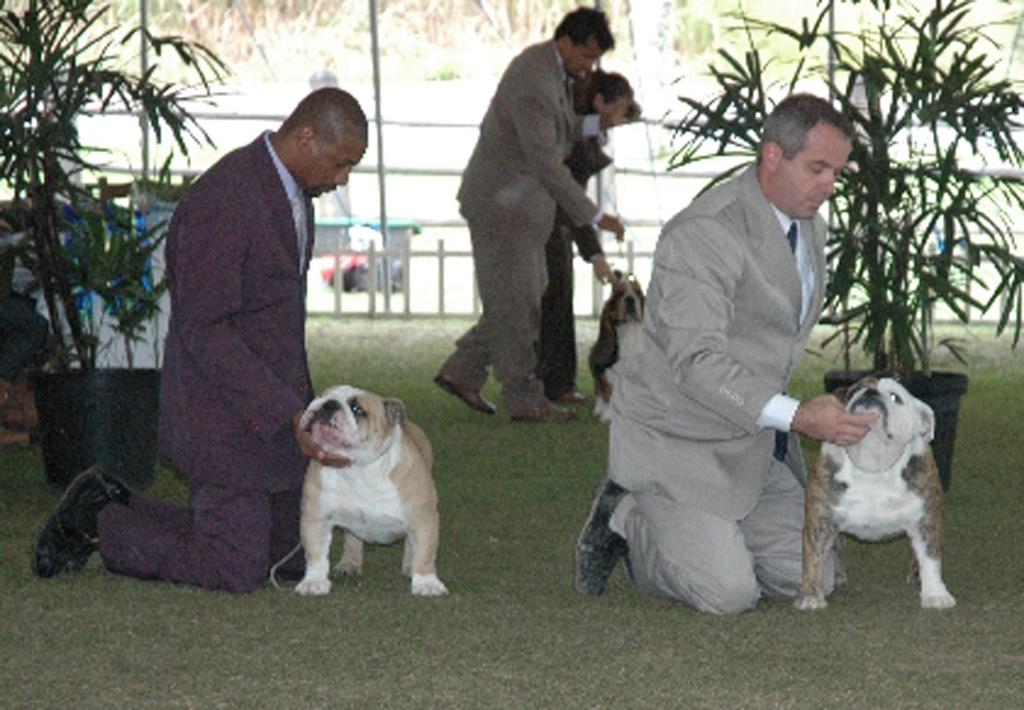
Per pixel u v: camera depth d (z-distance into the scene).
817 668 5.12
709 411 5.78
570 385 11.86
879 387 5.65
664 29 21.70
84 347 8.80
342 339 15.59
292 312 6.07
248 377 5.83
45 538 6.34
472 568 6.66
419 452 6.14
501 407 11.59
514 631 5.59
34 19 8.53
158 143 8.98
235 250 5.86
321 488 6.00
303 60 23.38
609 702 4.77
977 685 4.93
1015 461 9.30
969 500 8.16
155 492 8.50
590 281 18.75
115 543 6.26
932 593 5.93
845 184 8.27
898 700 4.78
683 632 5.57
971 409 11.35
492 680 5.00
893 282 8.31
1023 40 20.53
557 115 10.53
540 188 10.69
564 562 6.79
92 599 6.03
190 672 5.09
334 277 18.25
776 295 5.71
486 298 10.79
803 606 5.88
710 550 5.76
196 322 5.86
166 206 9.60
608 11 19.08
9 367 9.05
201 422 6.04
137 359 10.00
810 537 5.85
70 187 8.66
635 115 11.39
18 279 9.78
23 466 9.21
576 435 10.35
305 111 5.90
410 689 4.90
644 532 5.96
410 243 18.17
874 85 8.39
